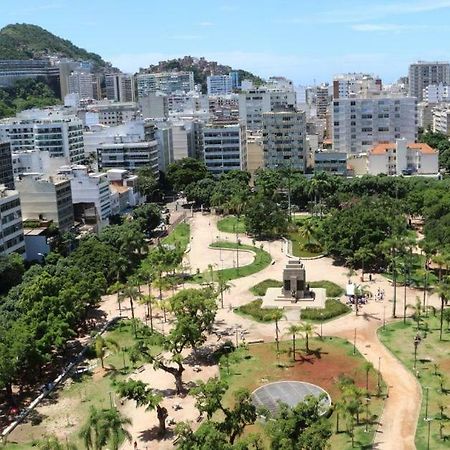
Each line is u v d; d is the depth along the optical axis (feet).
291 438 310.86
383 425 378.73
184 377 459.32
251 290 647.97
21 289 563.48
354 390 384.88
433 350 485.15
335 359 476.54
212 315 487.61
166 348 443.32
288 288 613.11
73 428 396.37
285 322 557.74
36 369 467.93
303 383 437.58
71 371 479.00
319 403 375.04
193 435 322.75
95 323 575.38
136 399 382.22
